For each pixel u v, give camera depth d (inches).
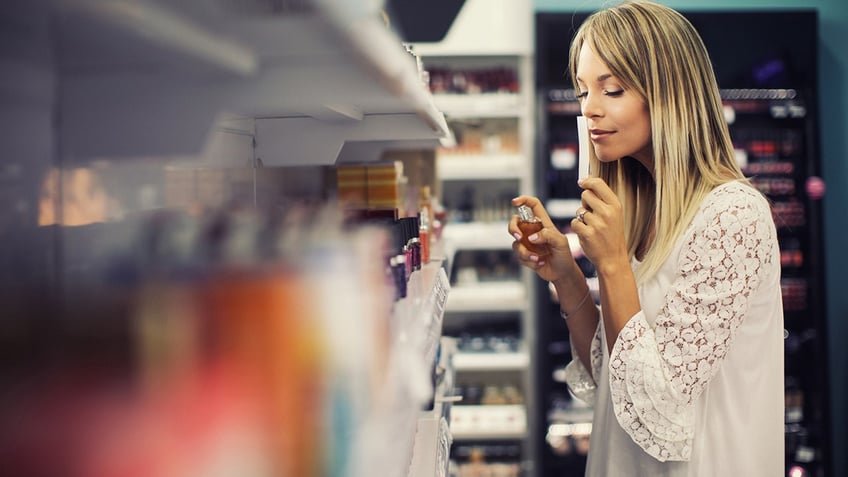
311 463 20.0
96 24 16.9
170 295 18.3
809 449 180.2
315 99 28.6
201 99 23.0
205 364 17.7
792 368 183.3
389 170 76.2
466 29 179.3
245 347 18.3
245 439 17.7
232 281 19.1
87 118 22.6
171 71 21.6
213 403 17.3
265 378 18.5
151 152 22.8
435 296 58.9
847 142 193.5
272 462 18.4
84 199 25.7
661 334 58.4
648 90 62.8
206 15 17.7
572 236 184.4
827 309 190.7
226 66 22.0
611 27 63.9
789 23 178.5
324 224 28.9
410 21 113.4
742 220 57.6
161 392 16.9
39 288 21.4
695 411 59.7
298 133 72.8
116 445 15.6
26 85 21.2
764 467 62.4
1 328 17.4
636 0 66.1
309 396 20.0
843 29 192.5
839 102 193.5
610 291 59.9
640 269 64.7
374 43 24.9
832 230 194.2
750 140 185.2
